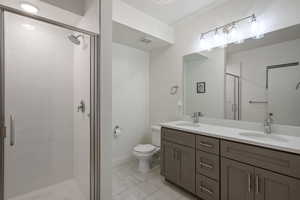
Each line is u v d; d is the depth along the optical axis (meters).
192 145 1.76
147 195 1.83
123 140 2.79
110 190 1.57
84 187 1.69
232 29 1.95
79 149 1.86
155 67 3.04
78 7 1.74
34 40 1.71
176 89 2.66
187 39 2.49
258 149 1.25
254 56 1.78
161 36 2.49
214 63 2.16
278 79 1.61
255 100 1.77
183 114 2.56
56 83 1.90
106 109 1.55
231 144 1.42
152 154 2.43
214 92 2.16
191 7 2.13
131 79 2.89
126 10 2.03
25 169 1.69
